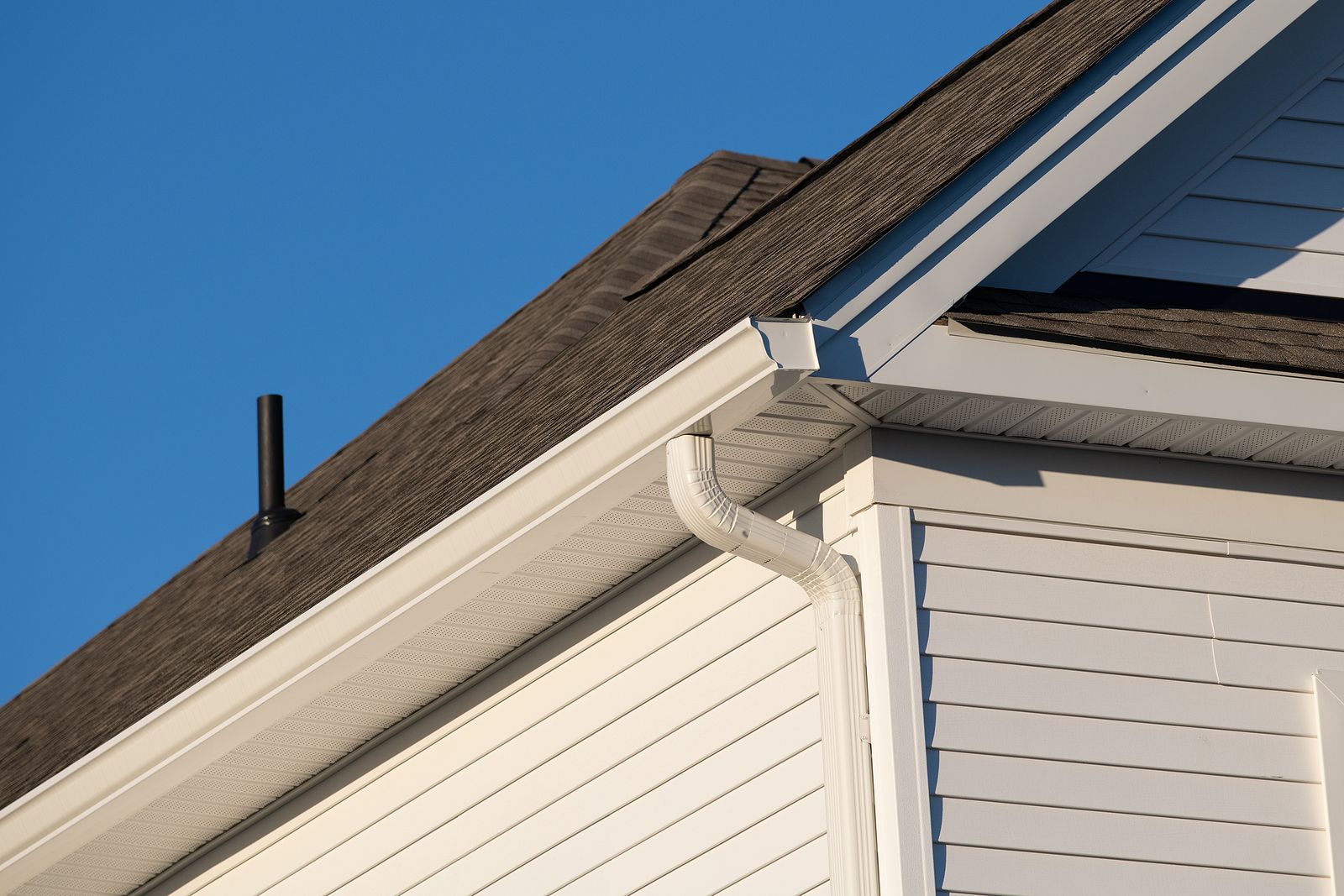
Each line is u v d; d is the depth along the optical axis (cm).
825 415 1042
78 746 1688
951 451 1077
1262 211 1177
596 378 1264
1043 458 1094
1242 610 1105
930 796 1014
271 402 2127
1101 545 1091
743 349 959
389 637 1205
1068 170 1048
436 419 1872
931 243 1012
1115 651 1072
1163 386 1041
